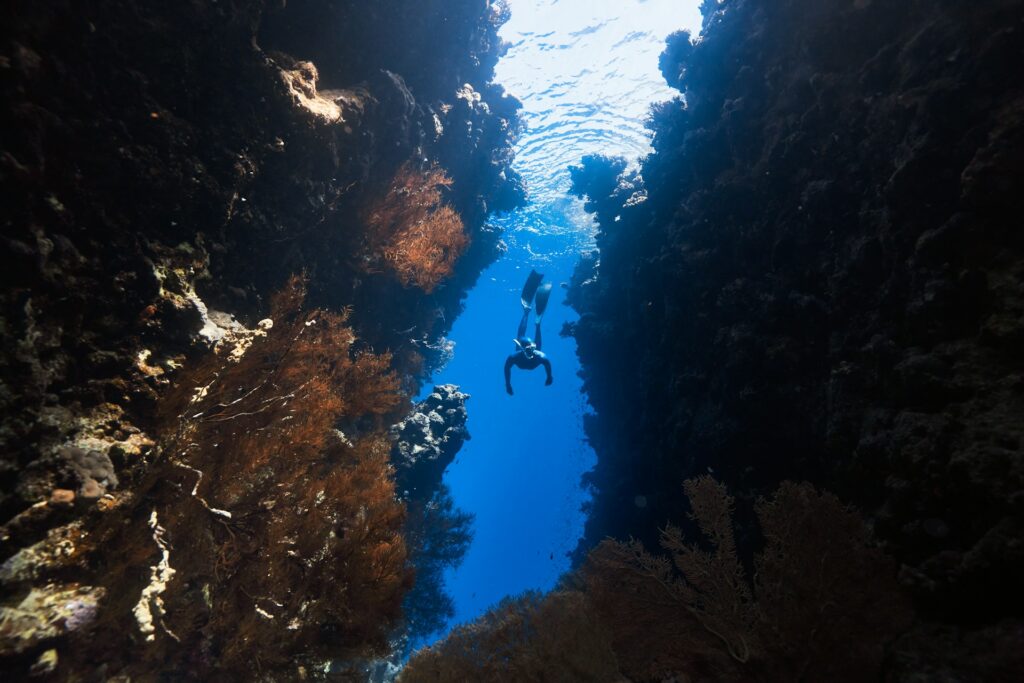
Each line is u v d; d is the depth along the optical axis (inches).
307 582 183.3
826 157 297.6
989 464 158.6
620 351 563.2
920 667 140.9
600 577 178.2
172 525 166.2
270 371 223.1
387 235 337.4
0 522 136.5
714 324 360.8
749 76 359.6
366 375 293.3
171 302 199.0
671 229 411.5
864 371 242.2
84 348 178.2
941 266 210.7
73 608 131.8
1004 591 144.7
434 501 496.4
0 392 146.9
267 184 253.8
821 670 139.9
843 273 268.5
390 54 355.3
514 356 400.2
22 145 161.9
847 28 291.3
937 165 222.7
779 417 300.8
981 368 185.9
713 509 174.7
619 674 163.9
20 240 162.2
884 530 189.9
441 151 425.7
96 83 185.5
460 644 189.6
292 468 201.8
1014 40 205.5
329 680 186.1
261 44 286.7
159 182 204.8
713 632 157.4
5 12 156.5
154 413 184.5
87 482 145.4
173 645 153.9
